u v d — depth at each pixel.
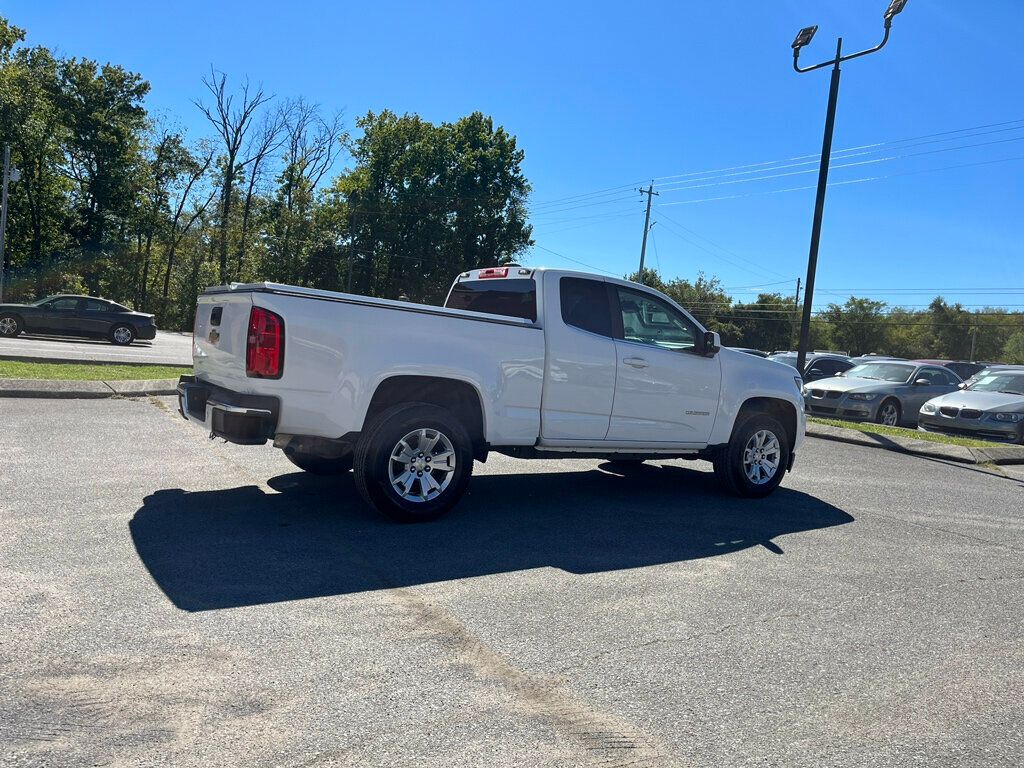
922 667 3.61
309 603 3.91
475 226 57.28
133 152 49.66
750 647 3.72
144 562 4.35
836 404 15.85
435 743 2.66
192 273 55.22
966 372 28.23
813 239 14.77
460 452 5.59
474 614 3.92
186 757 2.47
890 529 6.46
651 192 49.88
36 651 3.17
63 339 24.42
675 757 2.68
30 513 5.18
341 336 5.14
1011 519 7.25
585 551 5.19
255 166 54.69
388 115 59.38
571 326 6.29
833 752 2.79
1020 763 2.78
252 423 4.93
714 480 8.39
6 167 33.62
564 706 3.00
